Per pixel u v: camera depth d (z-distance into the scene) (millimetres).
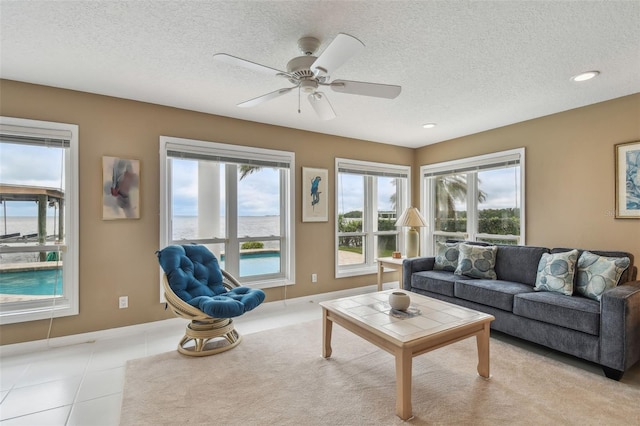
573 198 3332
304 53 2123
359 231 4836
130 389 2092
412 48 2152
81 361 2514
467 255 3607
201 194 3592
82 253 2900
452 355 2607
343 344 2828
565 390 2072
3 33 1963
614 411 1849
